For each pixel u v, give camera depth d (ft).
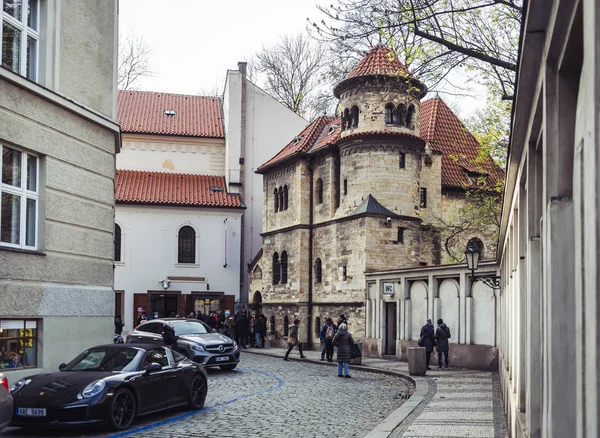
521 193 24.53
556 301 12.75
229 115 173.37
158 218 161.07
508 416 36.32
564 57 11.78
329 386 65.36
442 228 118.83
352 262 118.93
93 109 58.59
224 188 172.35
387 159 118.83
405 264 118.11
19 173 49.70
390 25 49.49
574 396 12.69
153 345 46.44
